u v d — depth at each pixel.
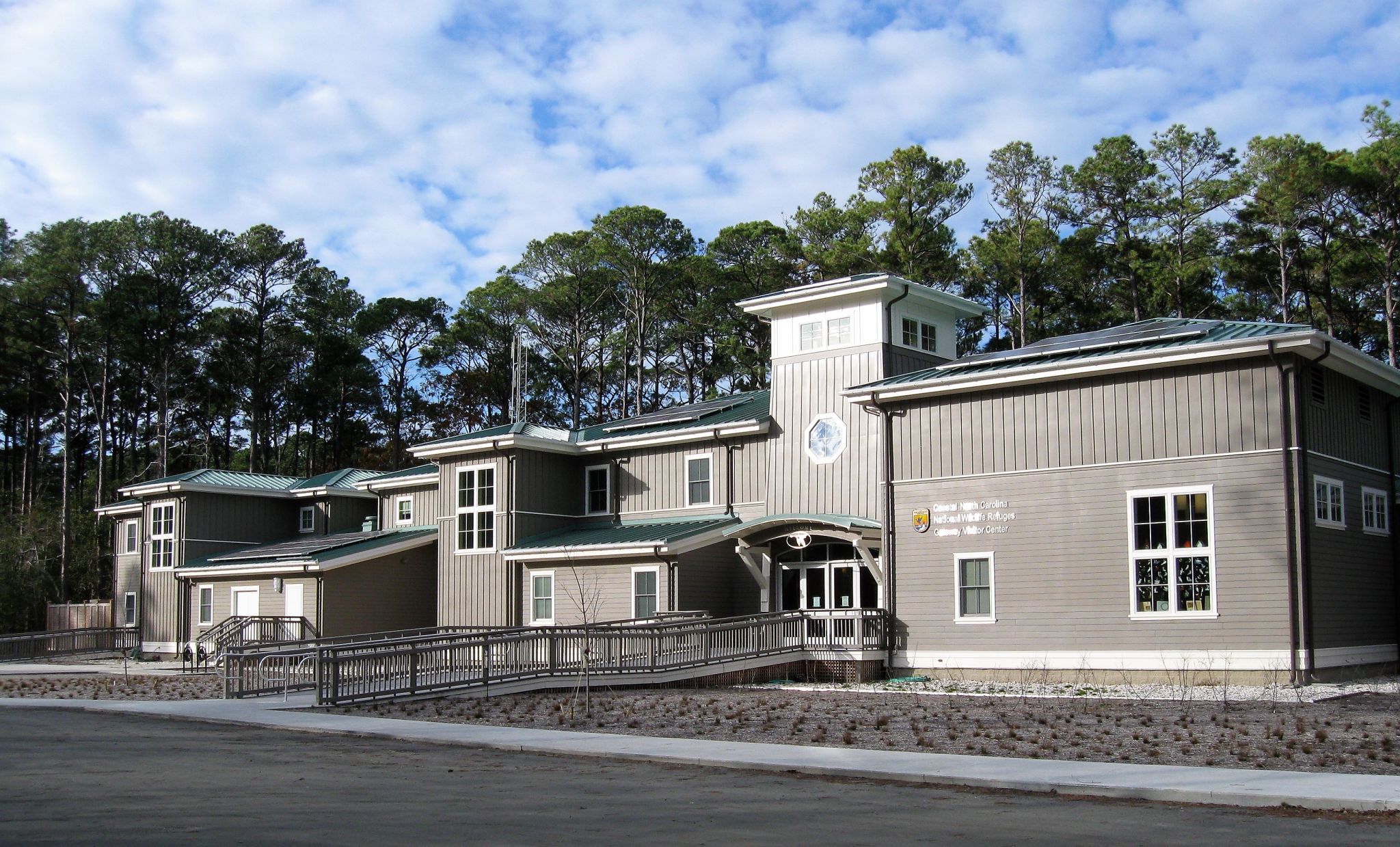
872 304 31.91
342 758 14.87
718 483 34.34
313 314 72.69
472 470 37.06
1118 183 51.38
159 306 67.50
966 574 26.69
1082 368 25.03
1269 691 21.59
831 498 31.69
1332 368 24.84
